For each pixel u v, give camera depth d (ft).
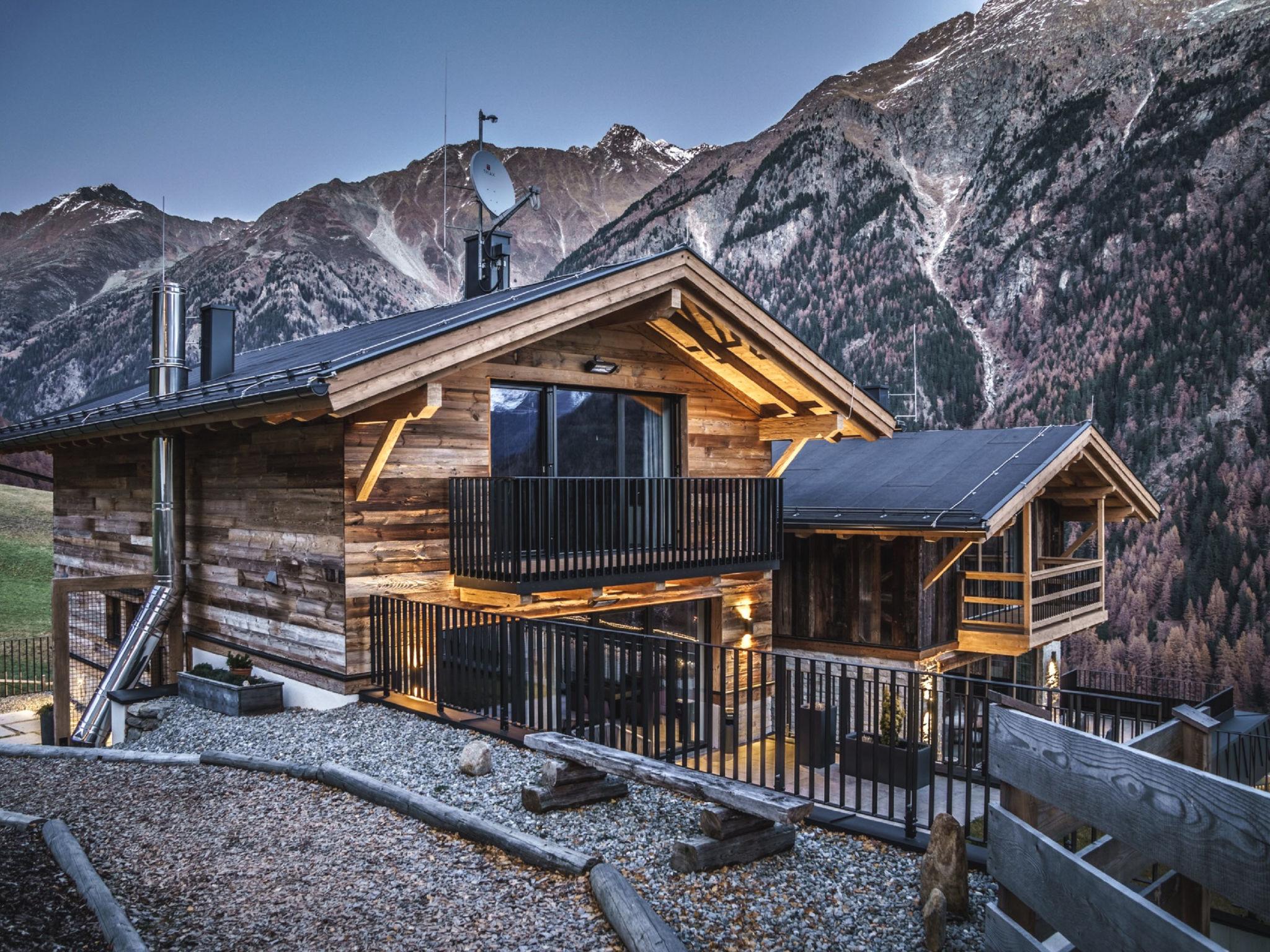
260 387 30.73
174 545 41.70
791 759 38.40
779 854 18.16
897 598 47.44
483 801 21.25
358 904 15.48
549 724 26.96
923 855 18.48
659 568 37.99
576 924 14.69
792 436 44.91
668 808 20.68
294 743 28.32
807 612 50.70
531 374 37.42
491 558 33.63
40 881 15.96
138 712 34.99
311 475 34.81
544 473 38.63
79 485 52.60
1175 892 13.41
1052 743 10.69
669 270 36.22
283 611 36.37
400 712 30.94
